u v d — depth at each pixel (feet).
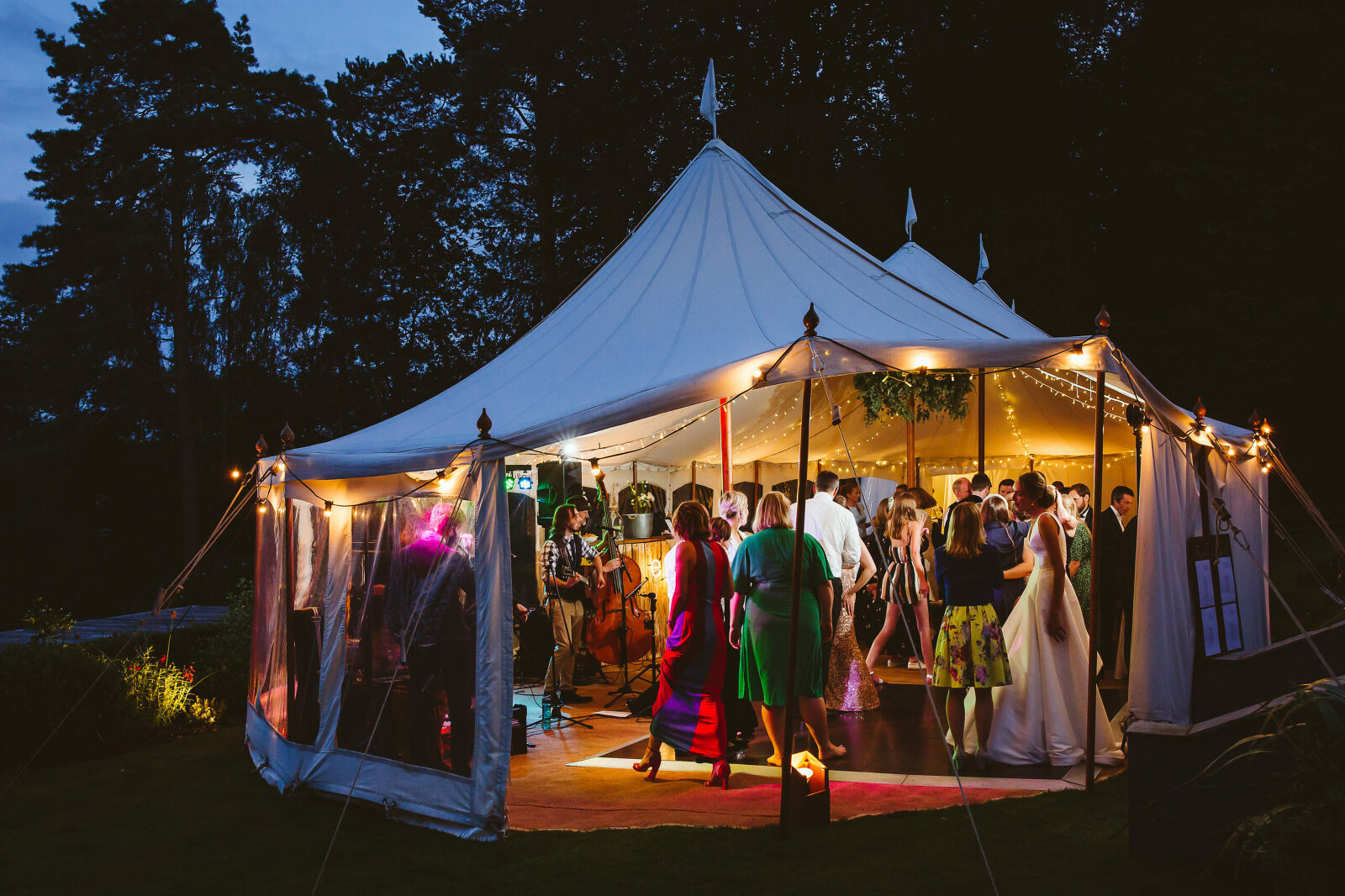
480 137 99.81
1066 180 80.43
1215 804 14.74
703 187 28.22
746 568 20.92
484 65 91.66
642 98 82.28
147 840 18.45
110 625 49.80
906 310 24.11
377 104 104.32
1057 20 79.41
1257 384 68.33
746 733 23.97
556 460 36.27
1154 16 77.00
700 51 80.02
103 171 100.94
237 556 100.99
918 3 78.18
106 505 106.63
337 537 21.75
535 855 16.62
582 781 21.38
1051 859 15.34
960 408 37.47
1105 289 78.28
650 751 21.35
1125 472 49.60
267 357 98.68
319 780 21.13
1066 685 21.43
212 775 23.80
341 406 102.63
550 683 30.53
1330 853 11.99
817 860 15.76
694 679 20.88
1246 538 29.53
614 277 27.30
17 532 97.81
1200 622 22.71
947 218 81.30
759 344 20.62
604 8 80.33
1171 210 74.38
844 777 20.48
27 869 16.88
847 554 27.07
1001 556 24.95
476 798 17.75
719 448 43.04
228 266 96.07
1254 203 69.15
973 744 22.06
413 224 98.99
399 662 19.57
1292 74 71.87
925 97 80.48
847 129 75.56
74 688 26.07
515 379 23.99
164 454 106.52
